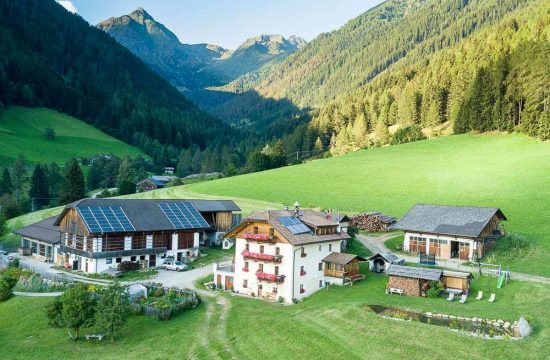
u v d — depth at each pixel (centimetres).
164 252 8525
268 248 6688
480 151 15712
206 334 5166
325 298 6288
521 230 8831
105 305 5378
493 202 10700
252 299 6512
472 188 11975
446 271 6197
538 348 4056
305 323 5106
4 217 12331
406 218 8631
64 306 5384
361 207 11694
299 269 6500
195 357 4659
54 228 9575
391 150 18338
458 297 5881
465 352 4116
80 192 16012
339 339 4628
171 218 8912
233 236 7069
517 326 4656
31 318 6034
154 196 15450
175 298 6303
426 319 5075
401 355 4197
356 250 8481
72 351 5044
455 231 7825
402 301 5700
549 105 15112
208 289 7038
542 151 14138
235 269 6994
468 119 18600
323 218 7494
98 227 7862
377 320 4919
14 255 9762
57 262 8894
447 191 12062
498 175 12700
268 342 4812
